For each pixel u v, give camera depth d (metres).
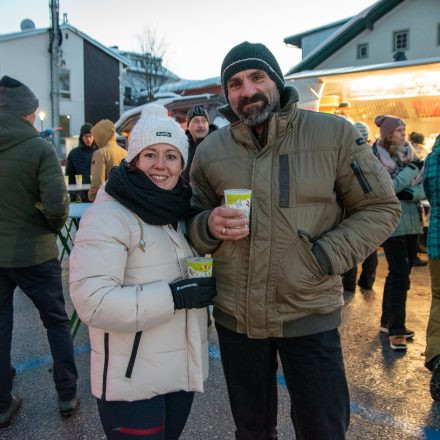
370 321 4.37
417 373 3.33
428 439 2.57
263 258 1.77
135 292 1.58
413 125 9.95
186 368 1.74
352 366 3.46
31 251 2.71
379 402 2.96
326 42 17.27
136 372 1.63
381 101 9.77
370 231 1.72
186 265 1.79
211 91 19.67
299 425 1.85
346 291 5.30
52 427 2.75
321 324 1.79
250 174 1.82
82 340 4.04
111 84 29.69
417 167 3.66
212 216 1.70
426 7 15.55
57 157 2.76
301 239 1.73
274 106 1.86
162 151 1.72
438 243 2.94
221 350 1.99
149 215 1.67
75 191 7.10
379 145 3.98
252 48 1.83
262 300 1.79
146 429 1.64
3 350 2.72
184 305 1.63
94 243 1.59
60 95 27.64
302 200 1.75
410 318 4.45
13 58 25.77
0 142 2.61
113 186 1.68
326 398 1.78
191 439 2.63
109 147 5.23
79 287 1.58
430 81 8.34
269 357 1.91
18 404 2.95
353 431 2.65
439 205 2.95
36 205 2.74
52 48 25.36
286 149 1.78
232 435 2.67
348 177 1.77
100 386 1.66
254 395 1.94
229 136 1.93
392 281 3.72
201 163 2.00
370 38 16.73
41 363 3.59
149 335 1.65
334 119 1.80
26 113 2.71
